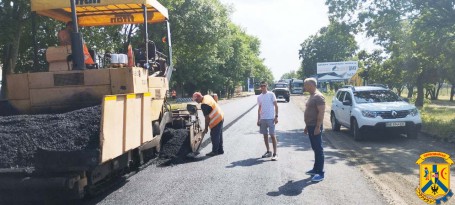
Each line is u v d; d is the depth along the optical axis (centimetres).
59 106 712
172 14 3347
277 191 646
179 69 4647
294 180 719
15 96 720
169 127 1029
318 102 720
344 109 1377
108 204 599
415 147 1070
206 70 5119
